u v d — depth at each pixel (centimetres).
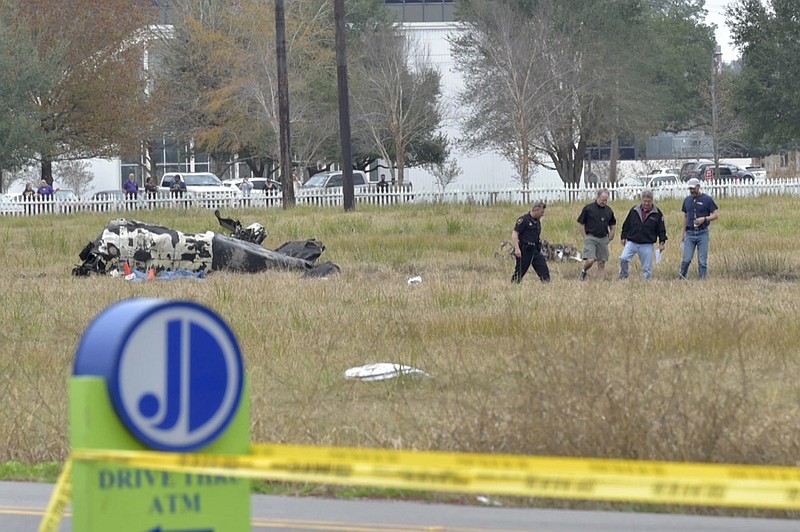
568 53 18475
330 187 17150
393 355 4322
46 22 16975
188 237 7925
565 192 14862
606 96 19000
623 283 6719
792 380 3541
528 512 2495
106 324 1375
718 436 2647
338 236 10238
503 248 8862
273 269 8088
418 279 7275
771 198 14262
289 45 19175
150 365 1375
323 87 19362
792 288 6431
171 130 19900
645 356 3294
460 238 9894
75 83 17125
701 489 1388
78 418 1346
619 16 19725
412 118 19675
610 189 14912
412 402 3472
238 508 1436
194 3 19988
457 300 5884
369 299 6038
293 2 19600
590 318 4778
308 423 3162
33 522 2436
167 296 6228
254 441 2991
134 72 17825
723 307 5256
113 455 1327
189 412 1402
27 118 16025
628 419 2684
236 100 19312
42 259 9019
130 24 17488
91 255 8000
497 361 3844
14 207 14350
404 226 11012
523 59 18062
